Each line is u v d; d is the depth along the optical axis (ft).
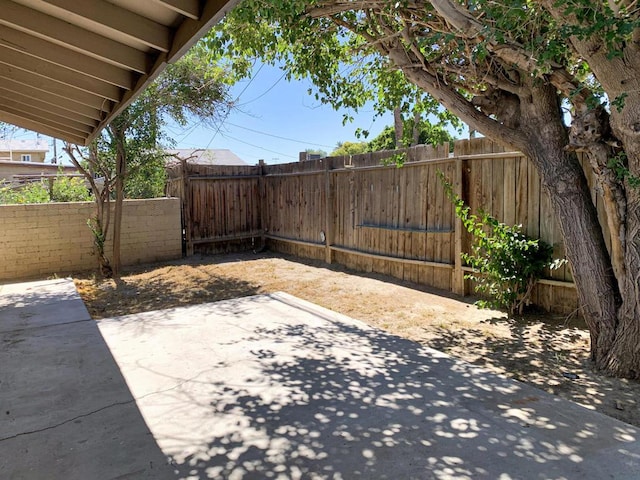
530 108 11.75
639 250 10.00
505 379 10.60
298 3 11.41
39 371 11.39
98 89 12.92
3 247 24.54
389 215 22.76
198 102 25.73
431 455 7.47
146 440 8.09
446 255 19.75
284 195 31.32
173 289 21.81
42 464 7.37
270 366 11.60
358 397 9.73
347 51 16.29
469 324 15.21
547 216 15.47
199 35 7.92
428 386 10.26
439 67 12.96
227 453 7.64
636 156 9.57
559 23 9.41
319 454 7.56
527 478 6.77
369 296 19.52
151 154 26.32
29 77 13.23
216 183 32.07
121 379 10.84
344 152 70.85
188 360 12.09
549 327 14.44
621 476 6.76
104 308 18.38
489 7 9.65
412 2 12.02
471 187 18.28
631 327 10.31
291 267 26.81
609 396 9.63
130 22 8.55
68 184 32.32
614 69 9.21
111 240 27.66
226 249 32.86
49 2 7.93
